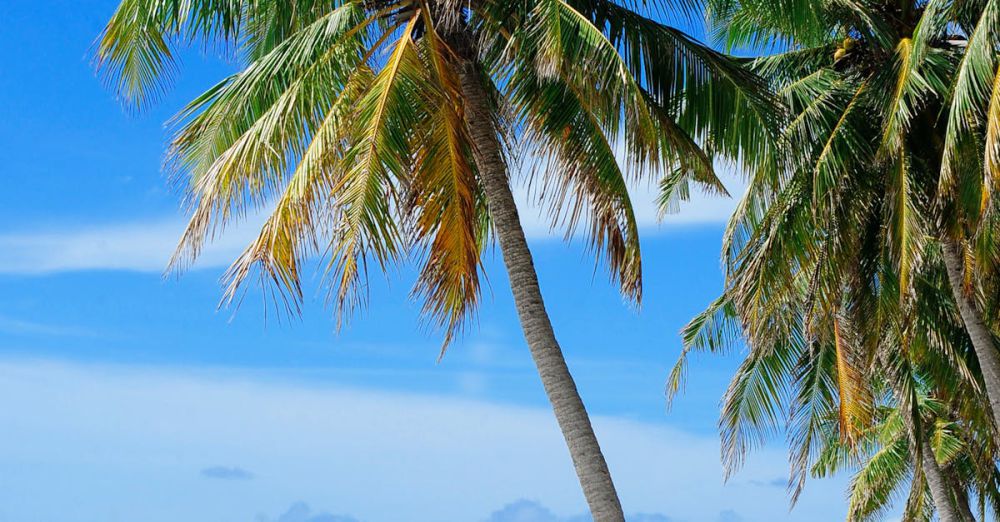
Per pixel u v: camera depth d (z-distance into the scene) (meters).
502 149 10.67
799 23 12.20
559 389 9.91
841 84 15.04
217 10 10.84
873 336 16.02
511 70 10.18
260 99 10.87
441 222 9.45
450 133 9.66
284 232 9.17
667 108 11.15
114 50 10.57
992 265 13.16
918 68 13.52
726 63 11.19
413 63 9.63
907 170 13.55
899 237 13.28
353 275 8.72
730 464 18.09
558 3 9.47
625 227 10.23
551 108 10.25
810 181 14.34
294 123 9.89
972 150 12.81
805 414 18.55
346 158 9.25
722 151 11.32
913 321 15.73
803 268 14.23
